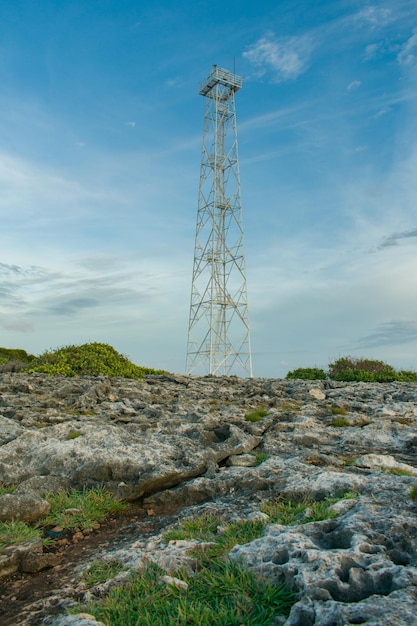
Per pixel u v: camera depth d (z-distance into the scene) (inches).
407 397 753.6
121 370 1000.9
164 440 406.9
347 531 219.8
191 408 621.6
